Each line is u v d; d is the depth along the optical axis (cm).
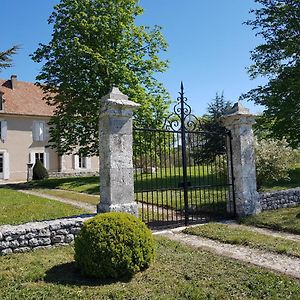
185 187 748
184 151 754
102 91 1755
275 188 1158
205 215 862
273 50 1700
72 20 1748
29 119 2773
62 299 352
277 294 358
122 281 404
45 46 1848
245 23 1781
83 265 416
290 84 1517
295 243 561
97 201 1143
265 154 1008
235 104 827
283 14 1614
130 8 1898
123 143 646
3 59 834
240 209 794
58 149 1970
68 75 1759
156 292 369
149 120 1712
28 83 3078
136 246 429
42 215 848
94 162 3122
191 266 450
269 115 1598
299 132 1579
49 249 547
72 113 1834
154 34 1950
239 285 385
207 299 349
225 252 524
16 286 386
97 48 1750
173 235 658
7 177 2623
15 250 523
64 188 1639
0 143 2614
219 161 955
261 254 514
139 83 1839
